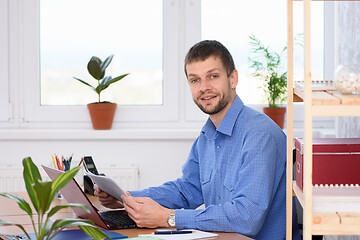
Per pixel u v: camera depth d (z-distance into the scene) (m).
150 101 3.59
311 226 1.47
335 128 3.25
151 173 3.41
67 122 3.54
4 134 3.34
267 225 2.10
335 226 1.47
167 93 3.55
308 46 1.42
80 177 2.48
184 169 2.38
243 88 3.52
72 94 3.57
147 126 3.55
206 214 1.90
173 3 3.50
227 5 3.51
